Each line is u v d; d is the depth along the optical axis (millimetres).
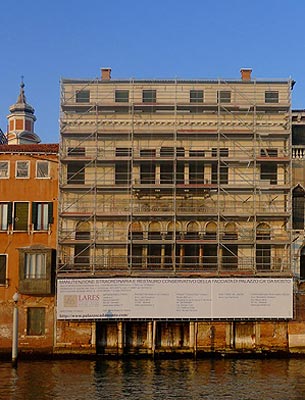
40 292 48406
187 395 35562
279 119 51188
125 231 49938
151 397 35125
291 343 48219
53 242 49719
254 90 51844
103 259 49531
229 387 37375
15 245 49750
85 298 48125
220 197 50094
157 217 50000
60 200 49656
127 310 48094
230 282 48219
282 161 50156
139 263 49344
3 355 48562
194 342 48188
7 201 50281
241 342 48719
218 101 51562
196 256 49625
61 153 50219
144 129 50812
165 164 50906
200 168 50875
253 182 49594
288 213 49219
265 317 47969
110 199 50375
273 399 34719
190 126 51156
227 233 50094
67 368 43438
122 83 52406
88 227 50219
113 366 44188
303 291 48844
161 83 52500
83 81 52219
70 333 48375
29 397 35125
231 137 50812
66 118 51281
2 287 49281
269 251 49906
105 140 51156
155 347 48312
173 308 48031
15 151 50531
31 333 48594
